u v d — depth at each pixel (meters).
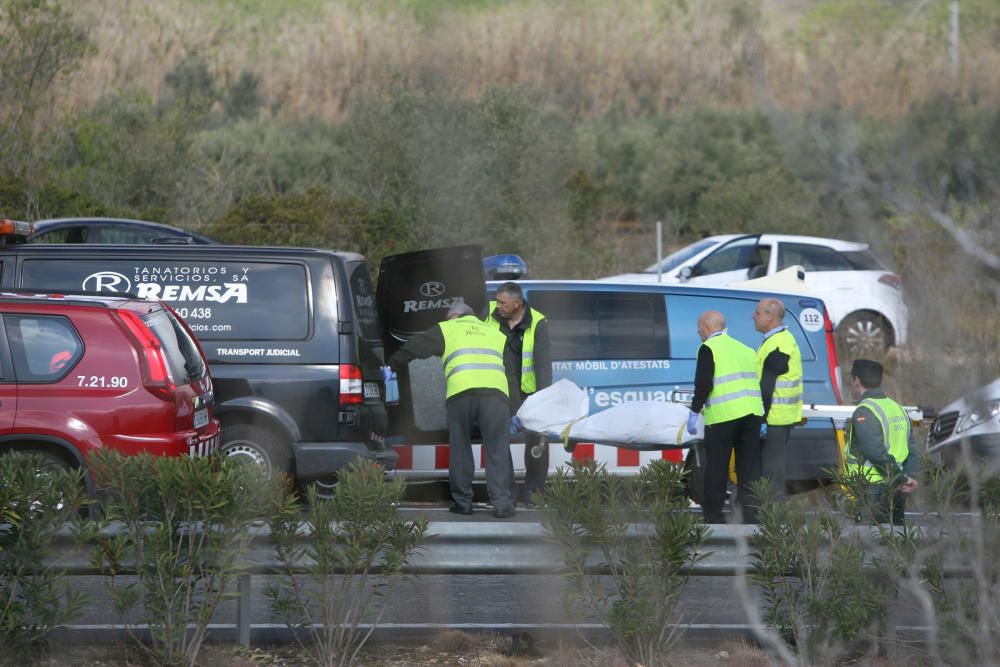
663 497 17.67
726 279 60.00
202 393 28.91
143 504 17.17
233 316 31.73
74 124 74.88
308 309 31.81
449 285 33.78
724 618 19.44
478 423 30.97
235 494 17.06
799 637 16.05
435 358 35.50
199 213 79.75
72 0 80.12
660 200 90.62
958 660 11.42
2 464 17.28
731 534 17.92
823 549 16.72
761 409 28.38
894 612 16.33
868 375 22.28
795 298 36.00
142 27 114.31
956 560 11.33
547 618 18.56
